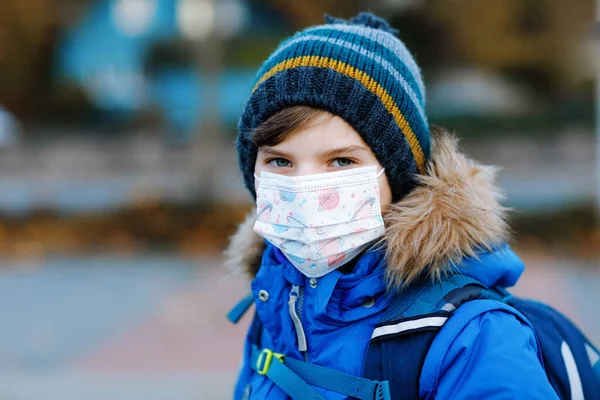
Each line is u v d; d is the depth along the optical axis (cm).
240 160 177
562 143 2353
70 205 1172
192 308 613
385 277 150
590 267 772
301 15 1019
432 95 2084
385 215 161
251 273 188
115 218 1001
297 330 157
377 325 147
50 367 469
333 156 154
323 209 153
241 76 2325
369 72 154
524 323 144
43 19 1289
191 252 887
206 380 444
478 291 145
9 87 1833
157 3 2158
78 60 2609
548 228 898
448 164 159
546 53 1686
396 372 141
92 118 2653
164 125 2609
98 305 635
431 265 148
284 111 152
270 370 159
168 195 1084
